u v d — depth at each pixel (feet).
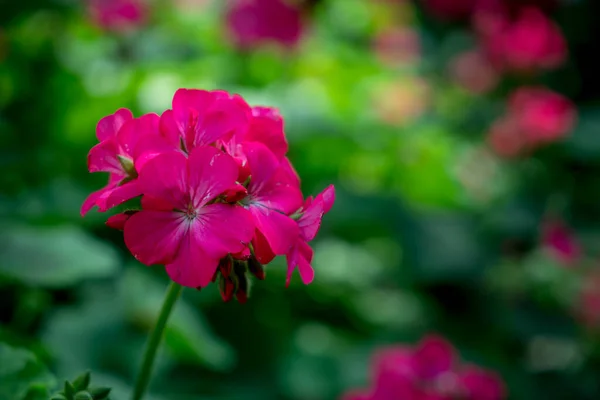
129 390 7.75
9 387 5.11
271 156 4.37
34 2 11.04
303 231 4.46
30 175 9.91
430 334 12.05
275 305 11.07
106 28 12.84
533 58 16.76
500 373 11.87
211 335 9.39
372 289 12.31
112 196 4.07
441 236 12.76
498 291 12.95
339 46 16.70
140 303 8.99
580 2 22.27
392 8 19.72
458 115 17.69
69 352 8.07
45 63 11.55
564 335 12.72
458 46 19.93
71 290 9.00
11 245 7.46
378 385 7.84
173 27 15.28
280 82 14.24
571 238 14.16
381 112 14.26
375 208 12.42
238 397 9.32
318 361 10.47
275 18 13.35
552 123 14.78
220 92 4.57
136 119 4.37
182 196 4.13
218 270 4.36
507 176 15.51
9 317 8.60
